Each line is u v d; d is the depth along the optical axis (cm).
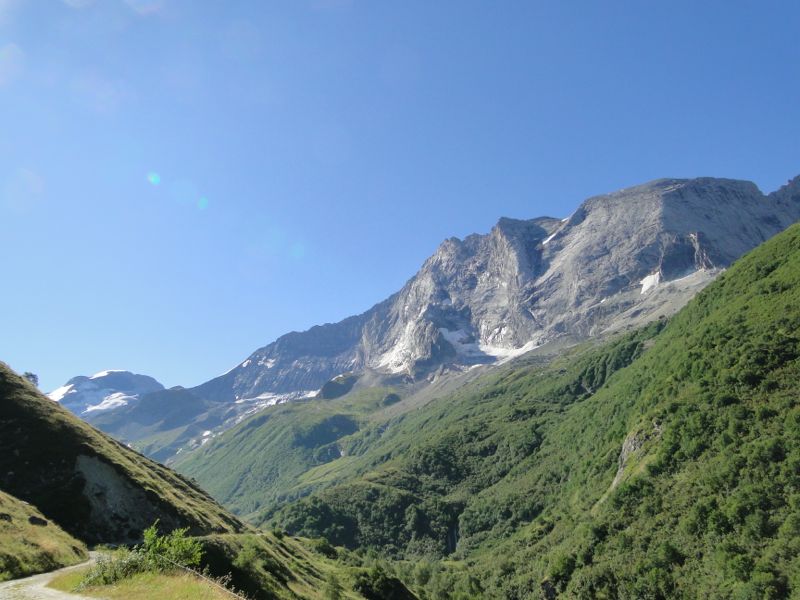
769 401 12681
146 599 4281
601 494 17750
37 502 9288
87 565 6750
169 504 10781
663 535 11675
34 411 11400
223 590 4897
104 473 10438
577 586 12394
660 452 14150
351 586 12181
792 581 8388
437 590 16988
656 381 19900
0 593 4650
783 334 14700
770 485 10394
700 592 9656
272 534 15712
